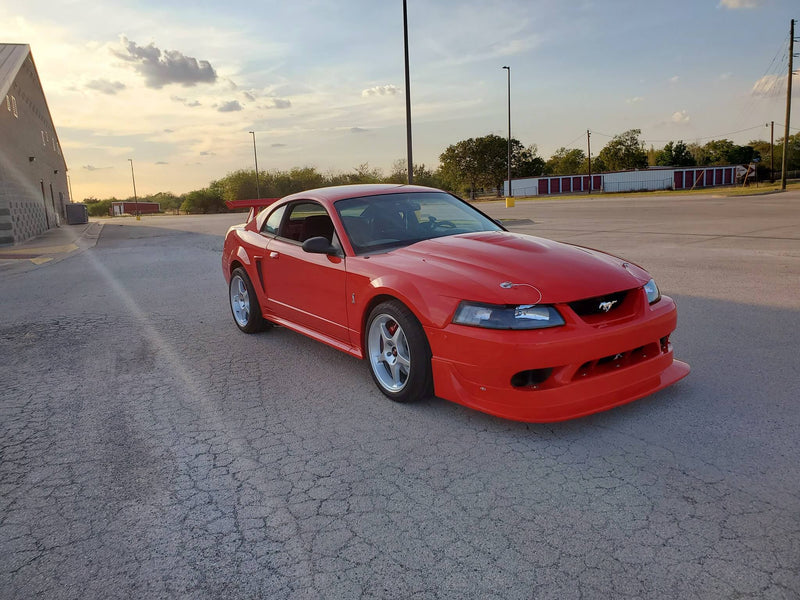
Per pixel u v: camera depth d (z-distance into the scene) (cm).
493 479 252
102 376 420
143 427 325
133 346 500
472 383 293
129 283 869
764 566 188
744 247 962
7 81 1852
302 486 254
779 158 10112
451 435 298
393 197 435
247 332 530
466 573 191
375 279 341
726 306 543
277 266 454
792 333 448
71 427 328
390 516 227
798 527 208
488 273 306
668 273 734
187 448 296
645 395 304
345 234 388
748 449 267
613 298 299
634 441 280
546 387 281
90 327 578
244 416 336
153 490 255
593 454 270
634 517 219
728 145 10769
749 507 222
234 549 210
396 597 181
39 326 588
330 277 385
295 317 449
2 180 1686
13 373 432
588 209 2486
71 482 264
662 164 10325
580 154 10750
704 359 394
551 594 179
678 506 225
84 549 213
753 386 342
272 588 188
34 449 300
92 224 3706
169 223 3244
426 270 323
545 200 4534
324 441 298
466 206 457
